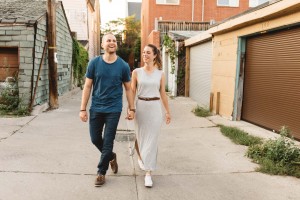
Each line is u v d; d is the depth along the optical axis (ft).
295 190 13.69
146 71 14.08
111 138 13.55
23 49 31.48
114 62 13.37
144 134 14.10
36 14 33.78
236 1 87.45
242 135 22.39
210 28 33.55
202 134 23.72
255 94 26.84
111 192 13.09
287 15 20.75
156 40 69.36
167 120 14.62
